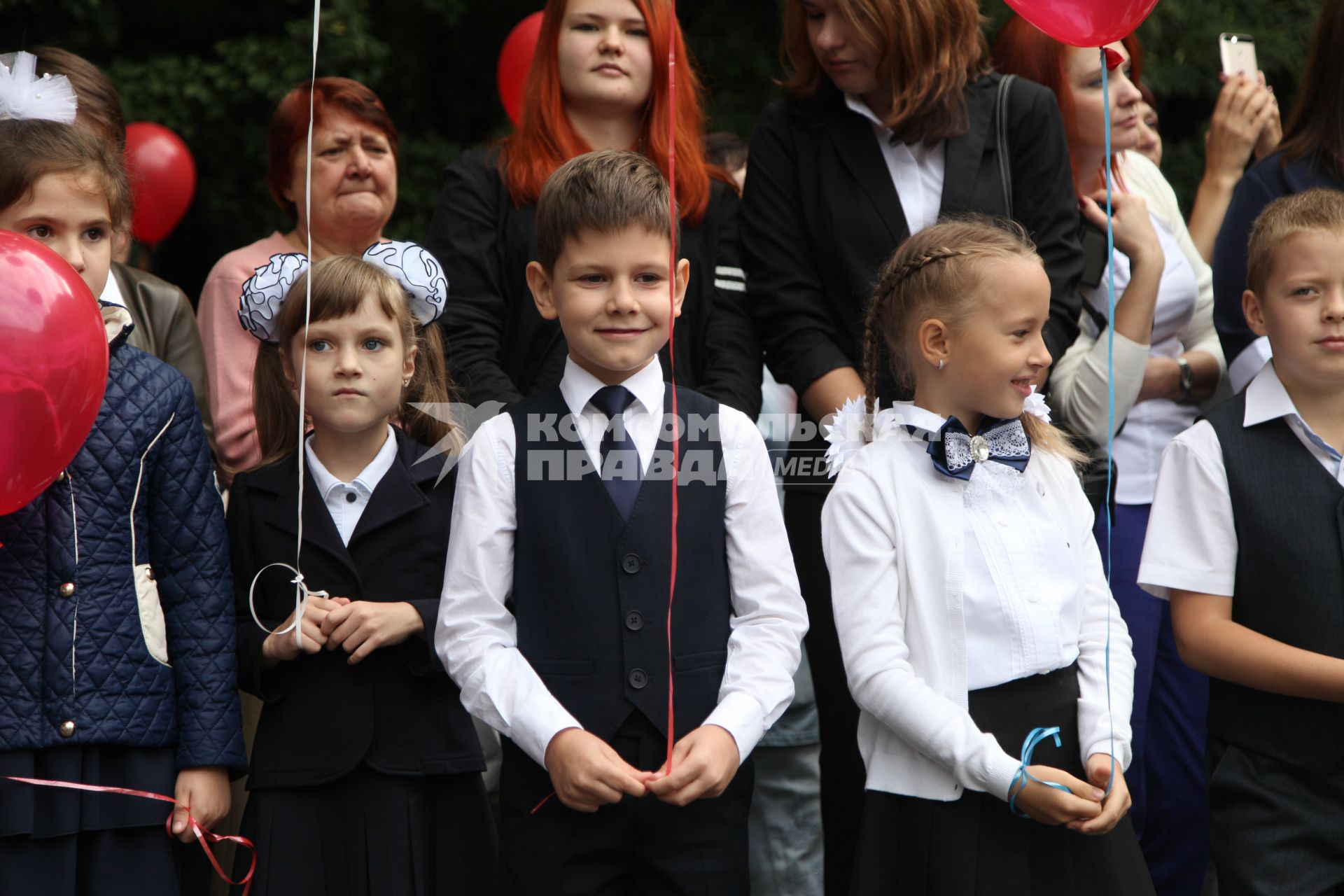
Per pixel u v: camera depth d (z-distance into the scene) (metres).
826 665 6.91
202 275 18.30
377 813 5.82
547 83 7.50
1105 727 5.49
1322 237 5.95
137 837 5.59
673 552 5.51
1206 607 6.07
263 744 5.91
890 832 5.52
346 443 6.15
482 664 5.46
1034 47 8.06
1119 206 7.54
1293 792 5.89
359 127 8.40
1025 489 5.72
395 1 18.80
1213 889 6.89
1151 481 7.85
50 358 5.06
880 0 6.80
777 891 8.11
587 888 5.41
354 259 6.12
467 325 7.08
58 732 5.44
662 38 7.46
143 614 5.73
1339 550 5.89
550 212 5.71
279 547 6.03
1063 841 5.43
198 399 7.46
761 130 7.50
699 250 7.29
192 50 18.25
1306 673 5.77
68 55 7.19
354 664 5.90
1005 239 5.76
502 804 5.61
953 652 5.49
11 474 5.12
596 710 5.46
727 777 5.23
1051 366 6.78
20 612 5.48
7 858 5.36
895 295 5.91
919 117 6.96
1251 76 9.45
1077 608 5.67
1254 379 6.27
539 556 5.62
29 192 5.57
